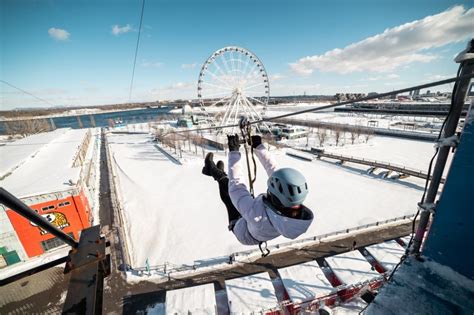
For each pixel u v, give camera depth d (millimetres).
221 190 3771
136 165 45438
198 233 22062
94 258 2465
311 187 31719
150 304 14750
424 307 1805
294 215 2305
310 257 18172
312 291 13922
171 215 25609
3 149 39250
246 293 13984
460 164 2020
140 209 27219
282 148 51906
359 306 13555
